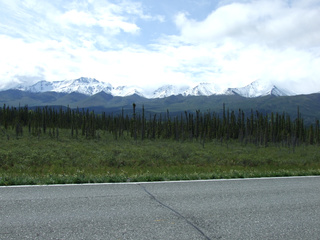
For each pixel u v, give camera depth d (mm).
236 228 4875
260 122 82812
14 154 20484
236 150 39000
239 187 8445
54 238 4172
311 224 5199
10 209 5520
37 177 9367
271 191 7977
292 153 37125
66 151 25516
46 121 93188
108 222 4953
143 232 4531
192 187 8266
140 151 28031
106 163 18047
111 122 96562
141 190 7633
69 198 6527
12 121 87875
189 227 4844
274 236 4566
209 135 80750
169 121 87312
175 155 24859
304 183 9406
